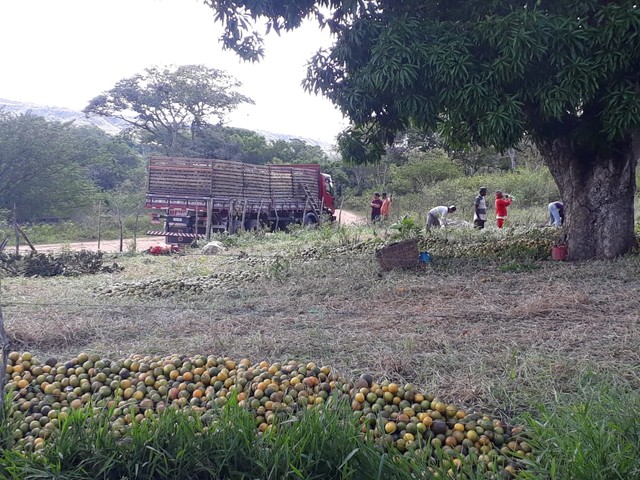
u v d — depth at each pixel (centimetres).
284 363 576
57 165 3062
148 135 4466
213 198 1984
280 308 831
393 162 4059
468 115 1016
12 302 859
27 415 468
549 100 948
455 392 501
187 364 523
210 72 4297
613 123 954
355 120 1116
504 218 1891
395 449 374
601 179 1106
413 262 1072
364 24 1037
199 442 355
